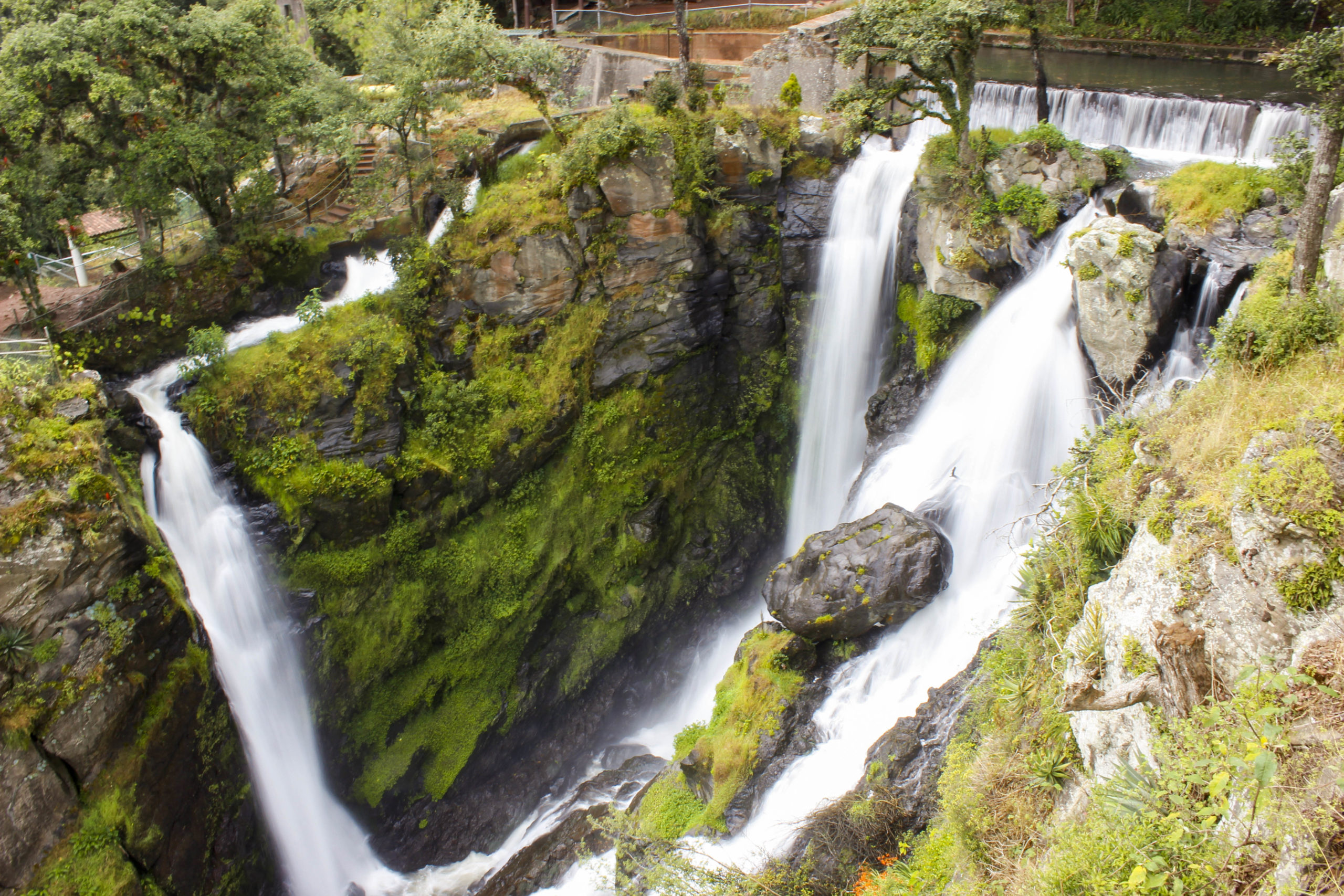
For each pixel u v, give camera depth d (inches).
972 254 880.9
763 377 1133.7
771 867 623.5
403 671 968.3
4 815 631.2
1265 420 413.1
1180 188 770.2
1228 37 1269.7
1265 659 344.5
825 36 1103.0
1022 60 1325.0
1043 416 832.3
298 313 964.6
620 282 1009.5
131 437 826.2
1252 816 282.2
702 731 841.5
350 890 906.7
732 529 1121.4
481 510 997.2
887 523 805.9
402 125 971.3
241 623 868.6
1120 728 413.1
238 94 984.9
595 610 1067.3
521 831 972.6
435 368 991.0
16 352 801.6
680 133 992.9
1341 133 479.2
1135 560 437.7
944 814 517.3
